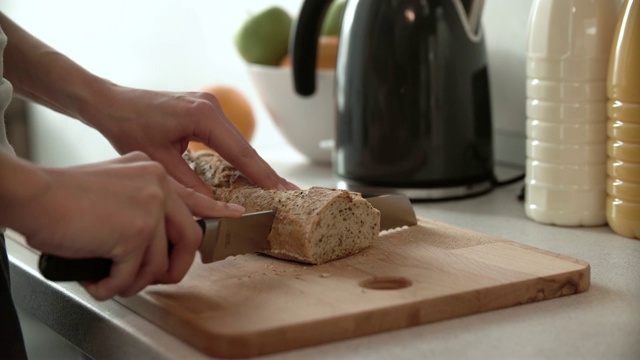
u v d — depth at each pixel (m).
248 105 1.71
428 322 1.01
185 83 2.42
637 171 1.21
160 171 0.99
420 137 1.40
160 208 0.98
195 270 1.11
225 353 0.94
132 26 2.41
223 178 1.26
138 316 1.04
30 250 1.26
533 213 1.32
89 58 2.42
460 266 1.09
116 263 0.98
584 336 0.98
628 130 1.21
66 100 1.24
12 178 0.92
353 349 0.96
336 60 1.49
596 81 1.25
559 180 1.28
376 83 1.40
